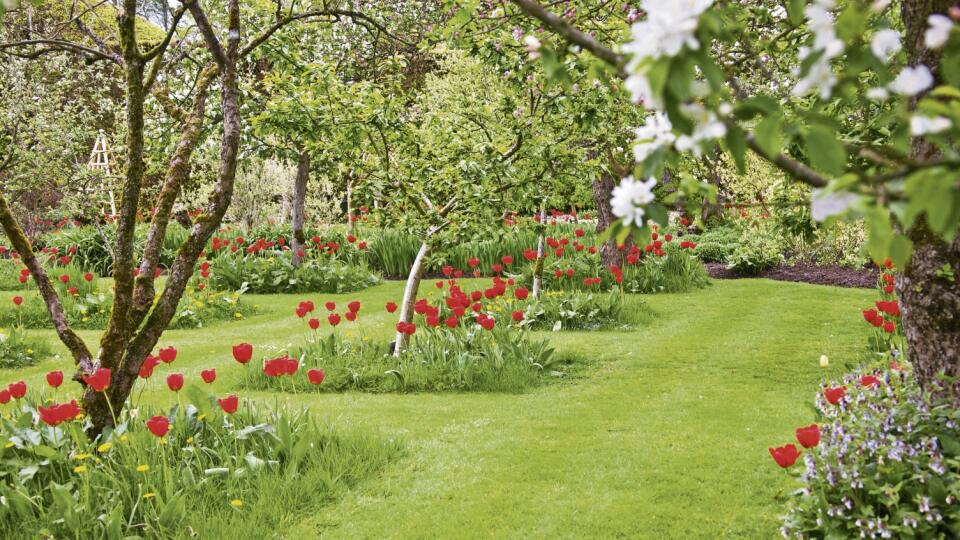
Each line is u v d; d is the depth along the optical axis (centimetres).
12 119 1349
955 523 319
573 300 1069
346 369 792
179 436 512
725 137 146
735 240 1716
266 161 1848
